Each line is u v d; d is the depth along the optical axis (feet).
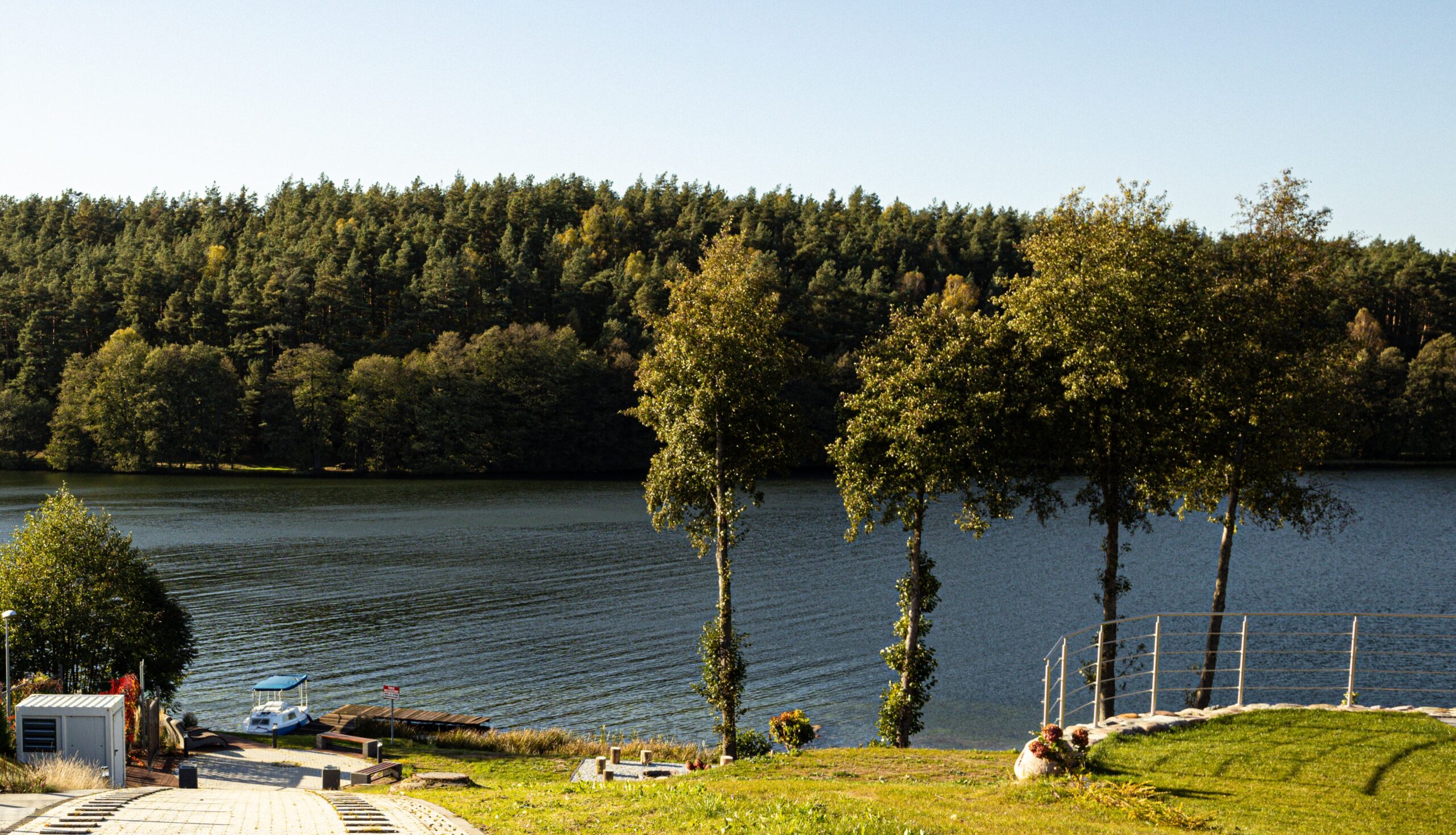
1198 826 41.57
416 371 488.02
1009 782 52.54
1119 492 96.48
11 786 62.49
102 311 556.92
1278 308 91.91
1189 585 231.91
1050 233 94.68
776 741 127.34
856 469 101.65
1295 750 52.08
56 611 147.74
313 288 565.12
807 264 632.79
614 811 48.16
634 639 188.44
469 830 45.24
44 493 402.93
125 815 49.29
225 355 518.78
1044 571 254.47
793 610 211.20
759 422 116.57
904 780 57.26
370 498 400.67
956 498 396.16
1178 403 91.45
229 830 44.80
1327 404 94.22
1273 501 96.68
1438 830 40.70
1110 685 94.53
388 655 178.40
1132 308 86.79
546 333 510.17
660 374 116.67
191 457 487.61
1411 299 515.91
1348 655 167.84
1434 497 370.32
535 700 155.12
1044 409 91.35
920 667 107.65
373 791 85.46
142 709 114.01
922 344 97.91
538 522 336.70
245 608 212.02
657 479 119.03
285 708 141.79
